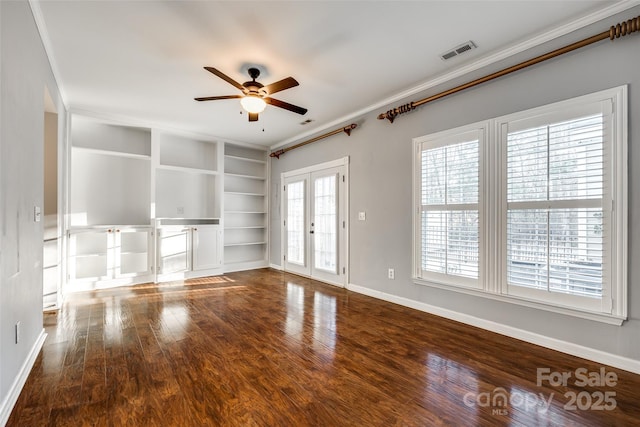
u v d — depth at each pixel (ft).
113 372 6.88
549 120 8.13
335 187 15.46
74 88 11.50
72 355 7.69
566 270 7.83
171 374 6.82
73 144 14.85
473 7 7.16
